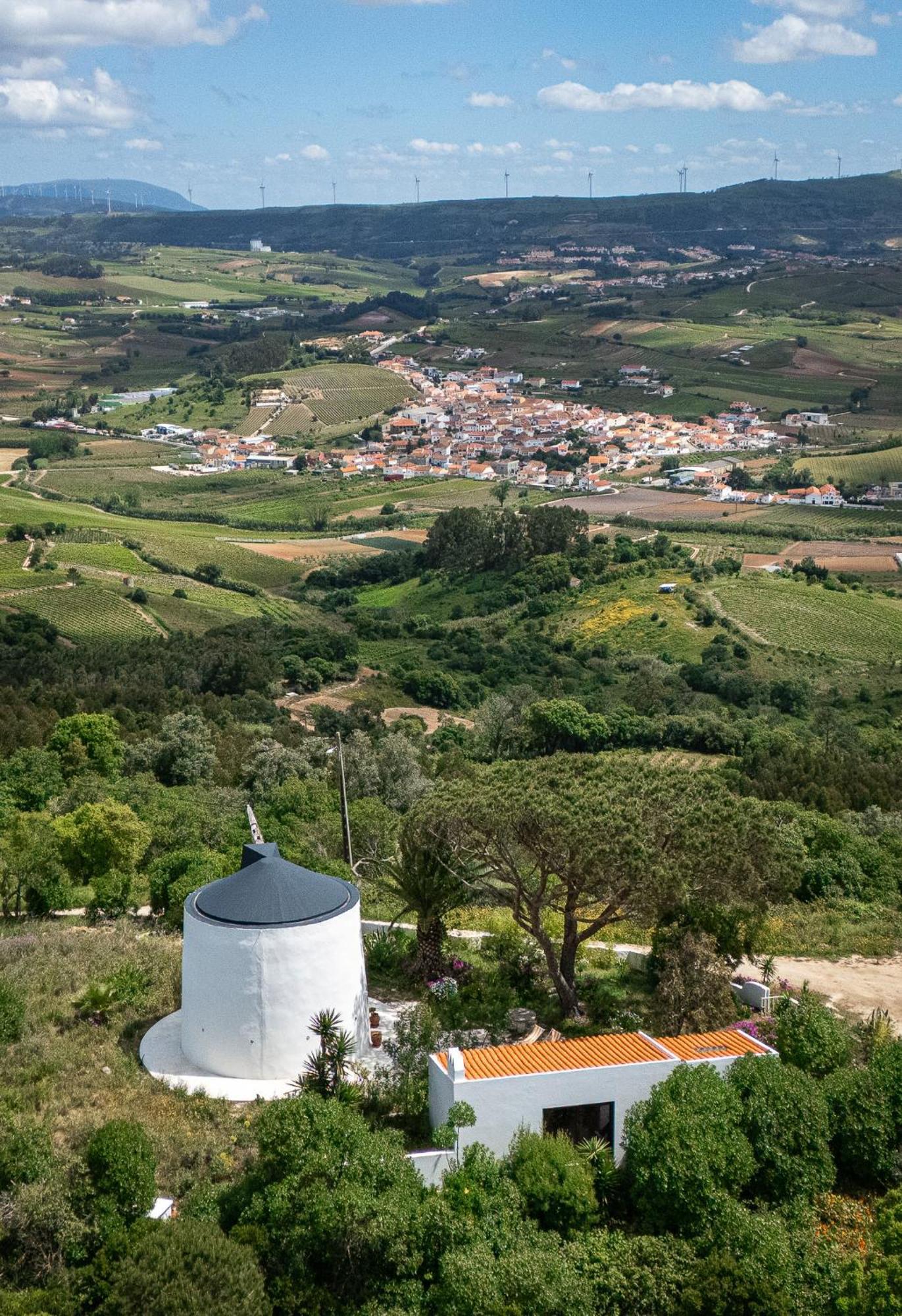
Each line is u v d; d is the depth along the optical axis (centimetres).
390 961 2925
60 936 3109
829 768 6188
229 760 6353
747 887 2517
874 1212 1997
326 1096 2133
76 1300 1697
